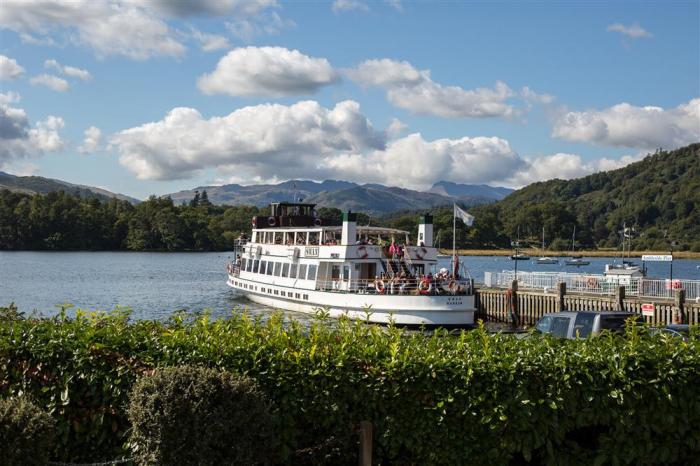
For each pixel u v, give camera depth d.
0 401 9.71
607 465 12.67
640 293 49.50
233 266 72.44
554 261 192.12
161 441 10.16
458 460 12.02
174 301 75.56
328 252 49.12
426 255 48.75
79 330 12.86
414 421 12.01
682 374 12.58
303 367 12.08
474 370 12.06
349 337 12.99
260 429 10.71
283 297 55.44
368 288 46.88
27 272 123.88
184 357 12.12
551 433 12.26
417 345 12.88
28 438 9.27
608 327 23.34
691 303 42.41
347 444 11.95
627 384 12.36
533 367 12.18
